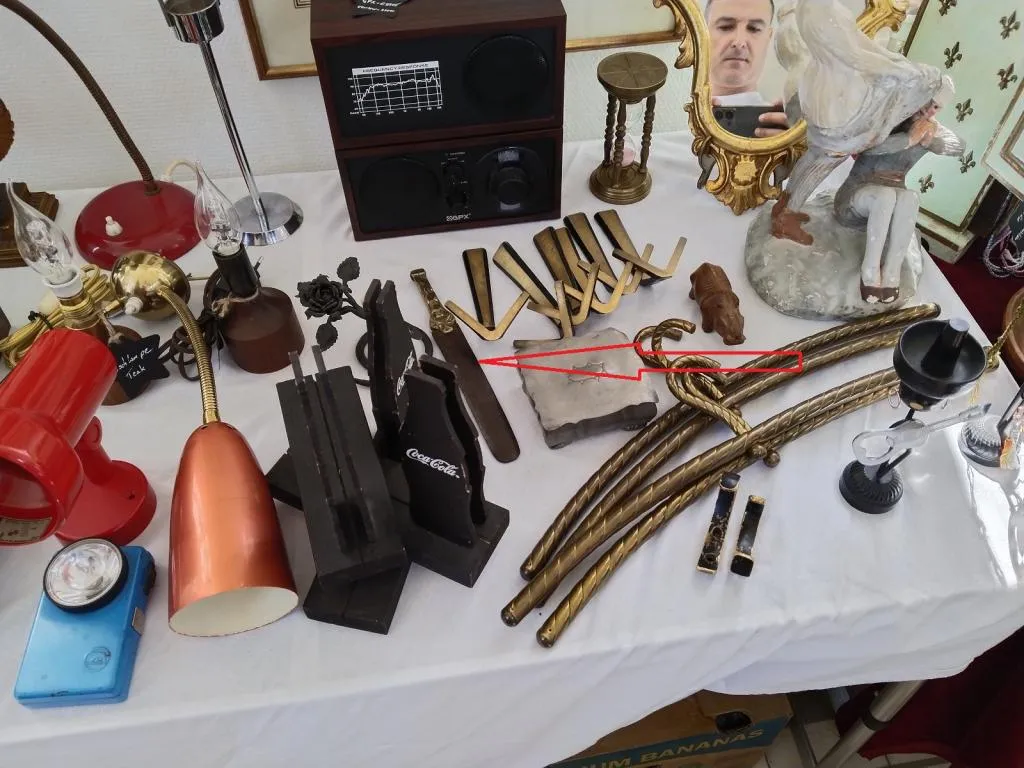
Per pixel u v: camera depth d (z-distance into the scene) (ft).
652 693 2.64
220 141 4.29
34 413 2.12
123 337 2.98
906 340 2.39
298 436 2.39
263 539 2.29
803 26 2.73
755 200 3.63
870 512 2.68
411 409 2.13
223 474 2.34
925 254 3.46
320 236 3.65
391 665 2.37
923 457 2.81
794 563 2.58
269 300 3.01
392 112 3.21
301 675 2.35
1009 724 3.28
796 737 4.34
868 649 2.65
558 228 3.56
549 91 3.25
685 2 3.26
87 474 2.54
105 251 3.46
